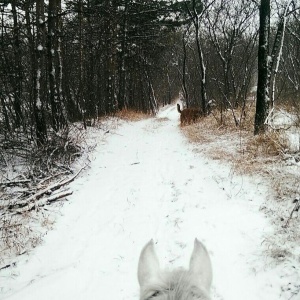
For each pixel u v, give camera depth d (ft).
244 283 15.79
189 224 21.76
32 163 34.71
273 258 17.02
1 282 17.79
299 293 14.60
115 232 22.24
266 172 28.32
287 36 64.80
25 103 52.03
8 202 26.81
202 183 28.94
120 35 94.53
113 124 69.82
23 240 21.53
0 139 44.27
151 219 23.41
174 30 106.22
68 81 69.67
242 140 40.88
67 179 32.76
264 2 39.09
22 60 56.24
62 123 50.67
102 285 16.92
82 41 69.67
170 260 18.12
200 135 49.08
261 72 39.83
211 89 81.66
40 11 41.75
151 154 43.11
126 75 120.57
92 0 67.31
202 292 4.95
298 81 54.19
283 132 36.32
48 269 18.67
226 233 20.13
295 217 20.61
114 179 33.45
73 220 24.56
